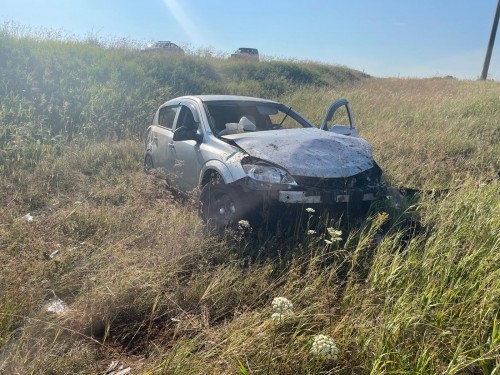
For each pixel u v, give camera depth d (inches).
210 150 201.6
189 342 109.5
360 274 147.1
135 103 464.1
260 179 172.2
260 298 135.2
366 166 191.5
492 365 99.0
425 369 97.4
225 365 99.7
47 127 382.3
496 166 297.7
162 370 98.4
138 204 208.7
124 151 334.3
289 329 113.8
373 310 120.3
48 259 149.6
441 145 335.6
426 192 225.8
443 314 112.0
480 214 170.4
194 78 642.8
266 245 169.9
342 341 106.2
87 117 409.1
